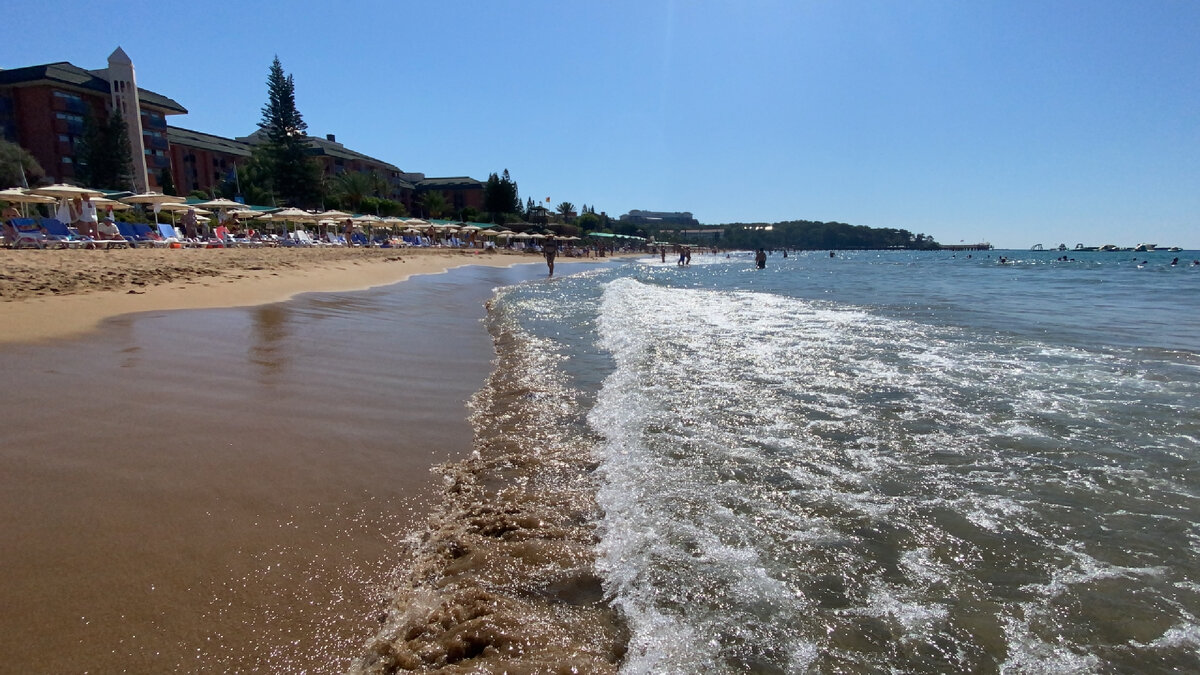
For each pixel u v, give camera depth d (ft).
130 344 22.52
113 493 10.71
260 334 26.61
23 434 13.15
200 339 24.44
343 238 150.00
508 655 7.16
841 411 17.62
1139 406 18.12
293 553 9.28
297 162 185.37
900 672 6.98
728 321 39.06
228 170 237.25
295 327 29.14
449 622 7.79
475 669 6.92
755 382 21.38
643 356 26.23
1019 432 15.65
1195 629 7.76
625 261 251.60
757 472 12.94
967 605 8.29
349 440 14.35
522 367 23.94
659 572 9.07
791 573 9.05
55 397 15.83
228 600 8.03
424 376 21.52
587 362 25.08
